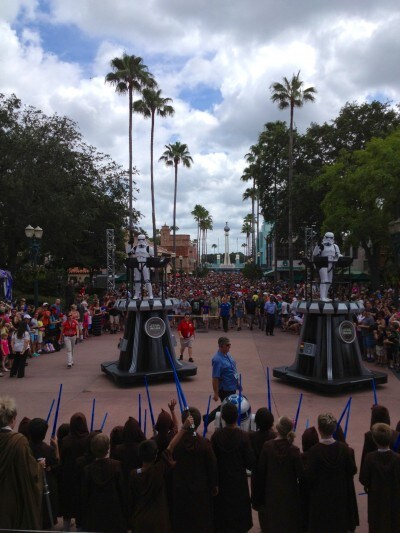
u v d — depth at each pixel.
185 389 10.53
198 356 14.78
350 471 4.02
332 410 8.86
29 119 27.52
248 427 6.08
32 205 25.91
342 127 36.28
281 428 4.10
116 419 8.38
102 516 3.91
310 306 10.73
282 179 40.62
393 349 12.57
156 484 3.87
